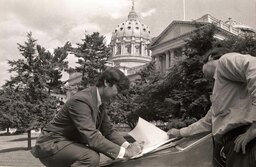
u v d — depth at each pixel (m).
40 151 3.05
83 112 2.95
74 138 3.08
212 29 29.78
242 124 2.54
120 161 3.01
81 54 35.41
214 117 2.74
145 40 144.50
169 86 36.62
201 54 29.62
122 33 145.00
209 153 2.83
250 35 30.50
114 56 142.75
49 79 31.05
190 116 30.06
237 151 2.46
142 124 3.35
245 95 2.63
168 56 86.88
